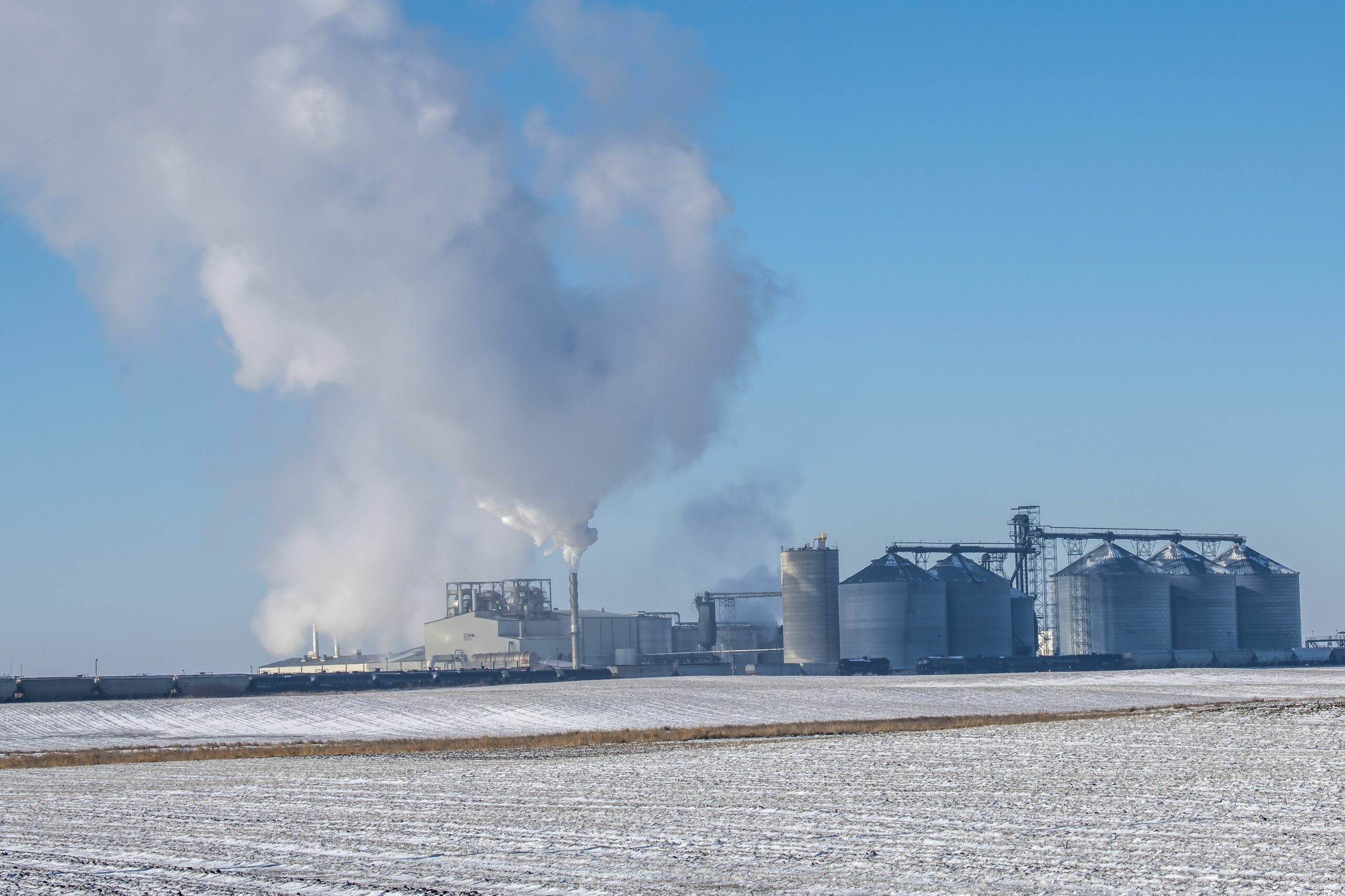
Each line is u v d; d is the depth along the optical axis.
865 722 97.00
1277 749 59.72
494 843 36.00
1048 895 27.66
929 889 28.56
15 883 31.25
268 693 177.00
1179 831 35.91
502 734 100.62
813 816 40.31
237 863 33.59
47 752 90.06
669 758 64.31
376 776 57.78
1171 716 88.69
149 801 48.66
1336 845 33.34
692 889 29.00
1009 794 44.84
